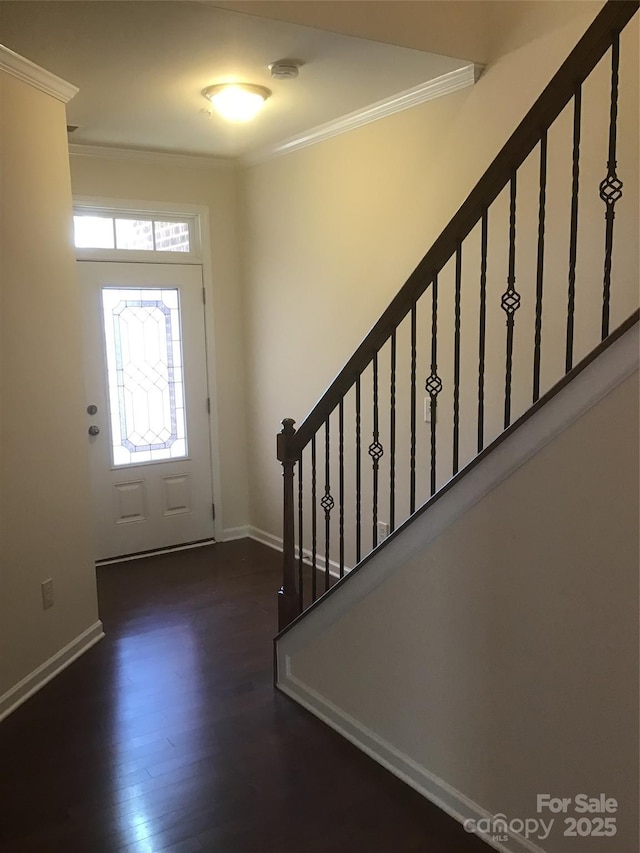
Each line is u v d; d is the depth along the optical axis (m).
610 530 1.66
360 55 2.84
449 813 2.19
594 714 1.75
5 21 2.47
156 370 4.63
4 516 2.77
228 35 2.62
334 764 2.44
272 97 3.36
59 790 2.32
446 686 2.15
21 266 2.85
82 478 3.31
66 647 3.19
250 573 4.35
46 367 3.03
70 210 3.17
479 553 1.99
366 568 2.39
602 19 1.60
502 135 2.92
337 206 3.89
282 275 4.43
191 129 3.87
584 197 2.59
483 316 2.05
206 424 4.87
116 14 2.42
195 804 2.25
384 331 2.33
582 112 2.56
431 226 3.32
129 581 4.23
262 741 2.58
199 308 4.74
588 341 2.64
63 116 3.10
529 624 1.88
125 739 2.60
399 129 3.42
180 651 3.31
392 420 2.37
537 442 1.79
